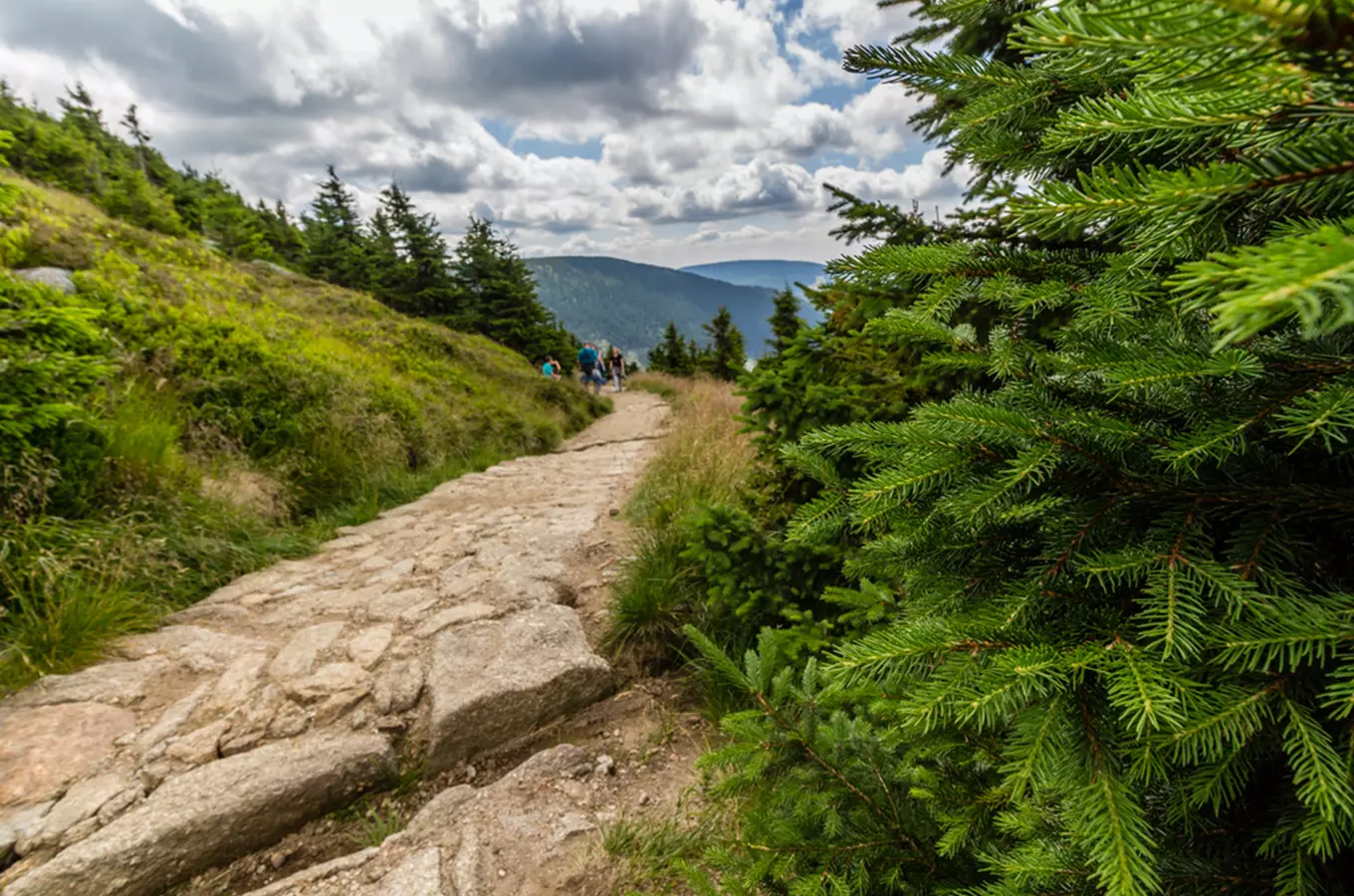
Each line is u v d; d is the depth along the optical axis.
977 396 0.99
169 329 6.70
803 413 2.79
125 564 3.59
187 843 2.08
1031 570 0.88
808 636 2.41
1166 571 0.75
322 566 4.63
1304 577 0.76
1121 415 0.88
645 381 24.52
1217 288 0.35
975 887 1.22
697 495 5.02
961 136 1.06
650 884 1.85
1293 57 0.40
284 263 34.16
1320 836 0.69
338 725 2.70
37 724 2.54
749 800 2.12
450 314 30.17
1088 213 0.60
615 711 2.91
